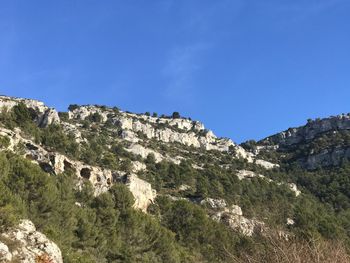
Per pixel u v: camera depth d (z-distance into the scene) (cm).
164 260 4528
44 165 6053
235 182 10425
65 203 3772
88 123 13938
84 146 9700
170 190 9369
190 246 5475
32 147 6350
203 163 13300
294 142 18788
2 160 3566
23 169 3625
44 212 3484
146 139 14950
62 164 6216
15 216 2622
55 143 7975
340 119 18112
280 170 15262
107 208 4519
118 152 11550
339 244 931
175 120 18500
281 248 931
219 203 8100
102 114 15862
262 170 14175
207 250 4969
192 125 18862
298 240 954
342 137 16512
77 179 5862
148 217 5012
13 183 3456
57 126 10075
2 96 11669
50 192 3597
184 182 10019
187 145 16325
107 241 4066
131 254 4066
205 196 8575
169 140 16175
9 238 2403
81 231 3788
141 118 17262
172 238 5094
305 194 11088
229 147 16975
